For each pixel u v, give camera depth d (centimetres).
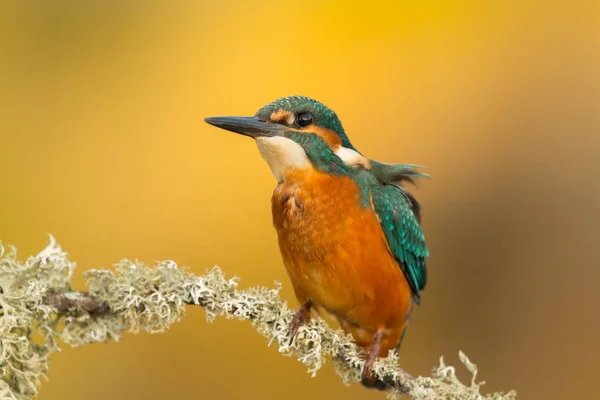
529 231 1310
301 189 796
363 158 870
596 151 1332
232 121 811
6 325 610
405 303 832
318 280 801
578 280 1259
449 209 1334
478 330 1259
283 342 678
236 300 675
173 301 661
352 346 710
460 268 1306
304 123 816
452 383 658
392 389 700
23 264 703
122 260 666
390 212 826
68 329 655
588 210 1299
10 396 590
